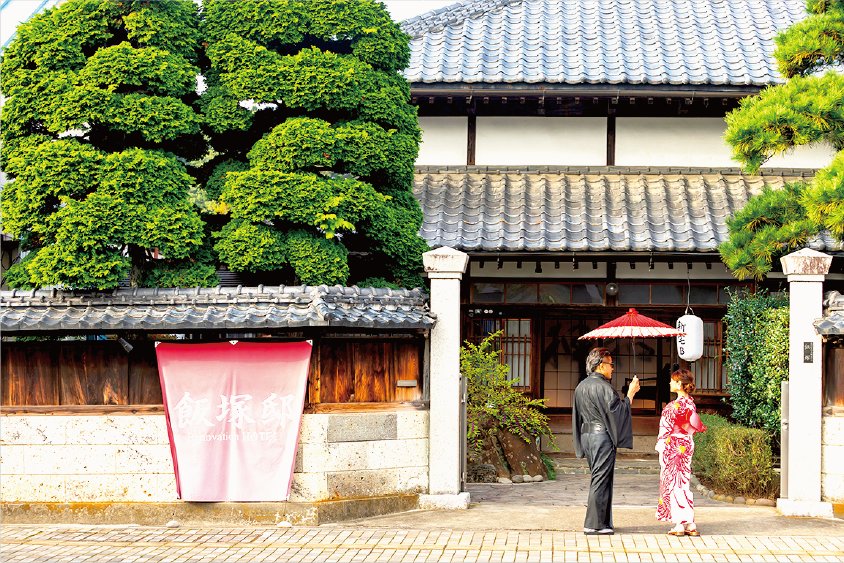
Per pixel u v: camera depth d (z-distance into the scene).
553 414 13.29
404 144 9.63
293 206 8.76
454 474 9.06
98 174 8.33
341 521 8.40
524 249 11.63
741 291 12.68
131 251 8.95
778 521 8.45
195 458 8.34
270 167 8.88
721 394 12.96
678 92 12.77
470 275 13.09
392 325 8.32
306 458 8.36
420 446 9.08
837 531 8.00
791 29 10.13
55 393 8.55
